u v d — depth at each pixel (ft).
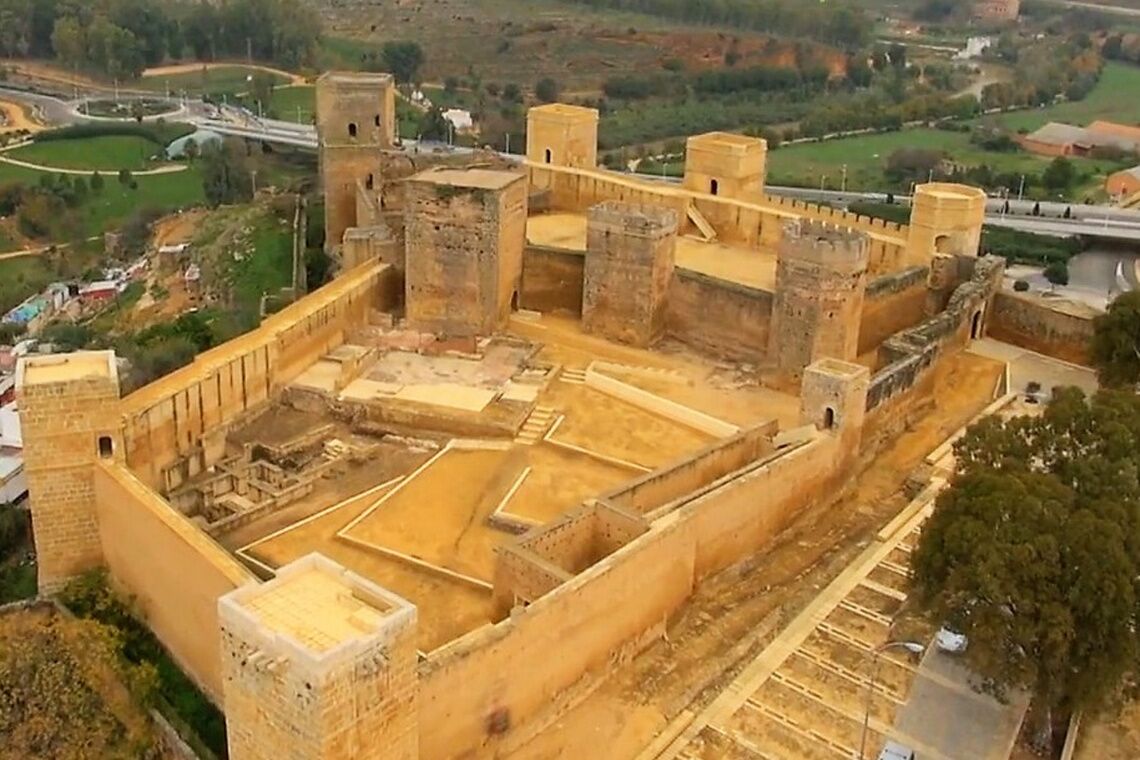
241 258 263.29
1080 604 91.04
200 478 130.93
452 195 161.07
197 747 95.20
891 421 147.43
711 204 188.44
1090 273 330.75
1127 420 105.60
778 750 97.25
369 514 123.24
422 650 100.32
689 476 125.18
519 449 138.41
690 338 169.58
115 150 400.88
